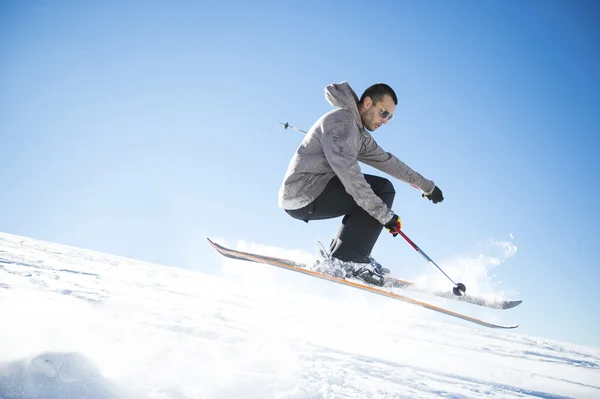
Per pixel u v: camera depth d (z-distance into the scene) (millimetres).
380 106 2695
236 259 3105
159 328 2398
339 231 2771
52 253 7426
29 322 1824
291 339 3021
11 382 1126
